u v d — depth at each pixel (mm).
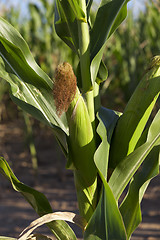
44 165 4410
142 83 1102
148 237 2408
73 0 1080
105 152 1088
